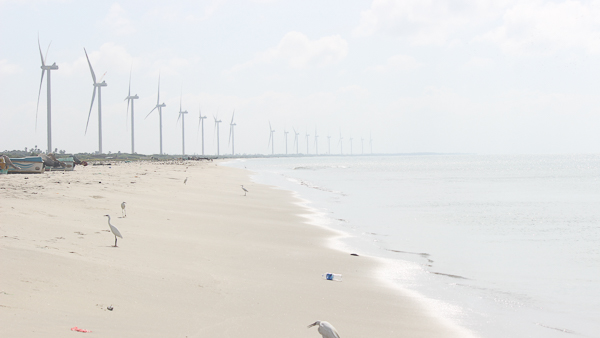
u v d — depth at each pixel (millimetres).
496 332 9617
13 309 7664
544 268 15641
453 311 10906
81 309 8258
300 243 18922
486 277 14289
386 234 22281
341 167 150625
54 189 27984
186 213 24703
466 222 26703
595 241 20812
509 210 32750
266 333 8320
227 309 9508
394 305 11102
